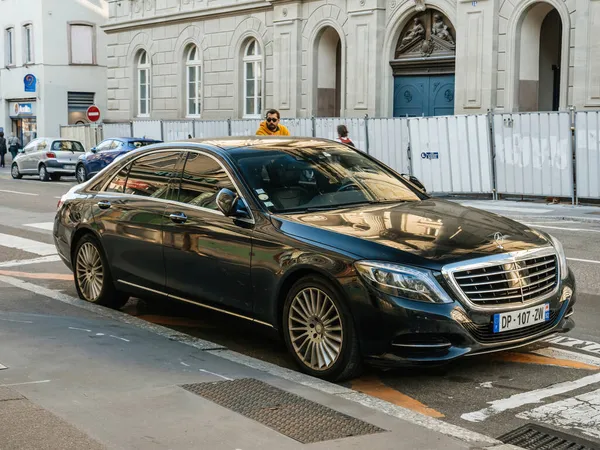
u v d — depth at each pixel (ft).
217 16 106.73
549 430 15.39
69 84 152.66
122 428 14.07
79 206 26.08
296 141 23.21
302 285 18.52
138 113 124.98
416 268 17.04
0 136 137.08
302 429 14.33
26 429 13.91
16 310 24.53
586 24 68.44
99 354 19.01
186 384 16.81
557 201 62.08
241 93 104.88
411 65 85.46
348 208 20.40
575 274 31.81
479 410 16.56
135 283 23.68
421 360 16.98
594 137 58.75
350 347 17.56
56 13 150.41
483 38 76.79
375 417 15.03
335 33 94.68
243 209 20.27
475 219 19.81
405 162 70.44
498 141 64.18
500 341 17.60
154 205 22.98
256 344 21.97
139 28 121.49
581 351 20.67
